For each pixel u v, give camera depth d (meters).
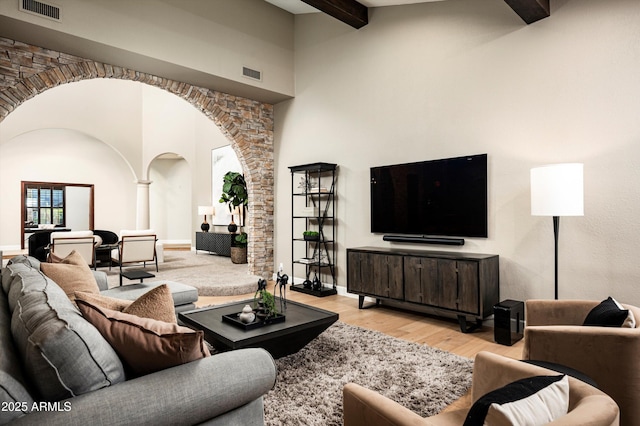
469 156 3.93
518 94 3.63
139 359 1.34
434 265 3.78
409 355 2.96
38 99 8.35
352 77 5.11
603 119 3.16
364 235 4.97
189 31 4.68
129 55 4.28
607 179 3.14
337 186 5.30
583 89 3.26
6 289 2.19
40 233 7.48
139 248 6.57
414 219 4.39
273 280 6.27
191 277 6.10
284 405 2.19
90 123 9.15
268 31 5.56
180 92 5.23
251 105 6.01
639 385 1.72
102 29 3.98
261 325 2.69
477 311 3.47
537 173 2.96
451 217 4.07
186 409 1.25
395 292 4.11
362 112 4.99
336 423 2.00
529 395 1.02
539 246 3.50
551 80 3.43
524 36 3.60
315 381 2.49
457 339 3.44
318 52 5.56
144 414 1.17
